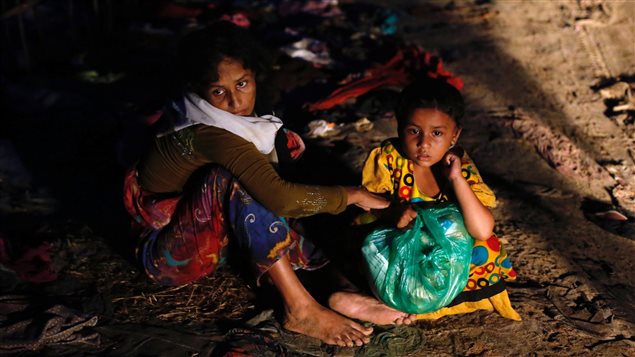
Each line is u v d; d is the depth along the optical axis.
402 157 3.12
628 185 4.52
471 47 6.78
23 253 3.54
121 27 6.96
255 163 2.90
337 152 4.71
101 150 4.61
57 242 3.69
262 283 3.38
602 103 5.62
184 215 3.07
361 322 3.19
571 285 3.51
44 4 7.17
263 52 3.01
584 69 6.26
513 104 5.59
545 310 3.31
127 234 3.80
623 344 3.12
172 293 3.36
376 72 5.86
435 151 2.88
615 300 3.42
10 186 4.23
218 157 2.92
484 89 5.86
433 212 2.98
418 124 2.84
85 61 6.17
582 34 7.01
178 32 6.84
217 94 2.88
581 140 5.04
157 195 3.17
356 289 3.32
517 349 3.07
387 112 5.28
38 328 2.98
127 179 3.19
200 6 7.57
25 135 4.81
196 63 2.83
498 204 4.24
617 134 5.14
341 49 6.54
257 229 2.95
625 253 3.80
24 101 5.27
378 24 7.29
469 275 3.11
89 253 3.63
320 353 3.01
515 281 3.53
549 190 4.42
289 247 2.99
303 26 7.16
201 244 3.08
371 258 3.03
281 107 5.37
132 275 3.48
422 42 6.91
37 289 3.35
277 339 3.08
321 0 7.81
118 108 5.22
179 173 3.06
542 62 6.42
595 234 3.97
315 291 3.39
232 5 7.68
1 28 6.63
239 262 3.53
